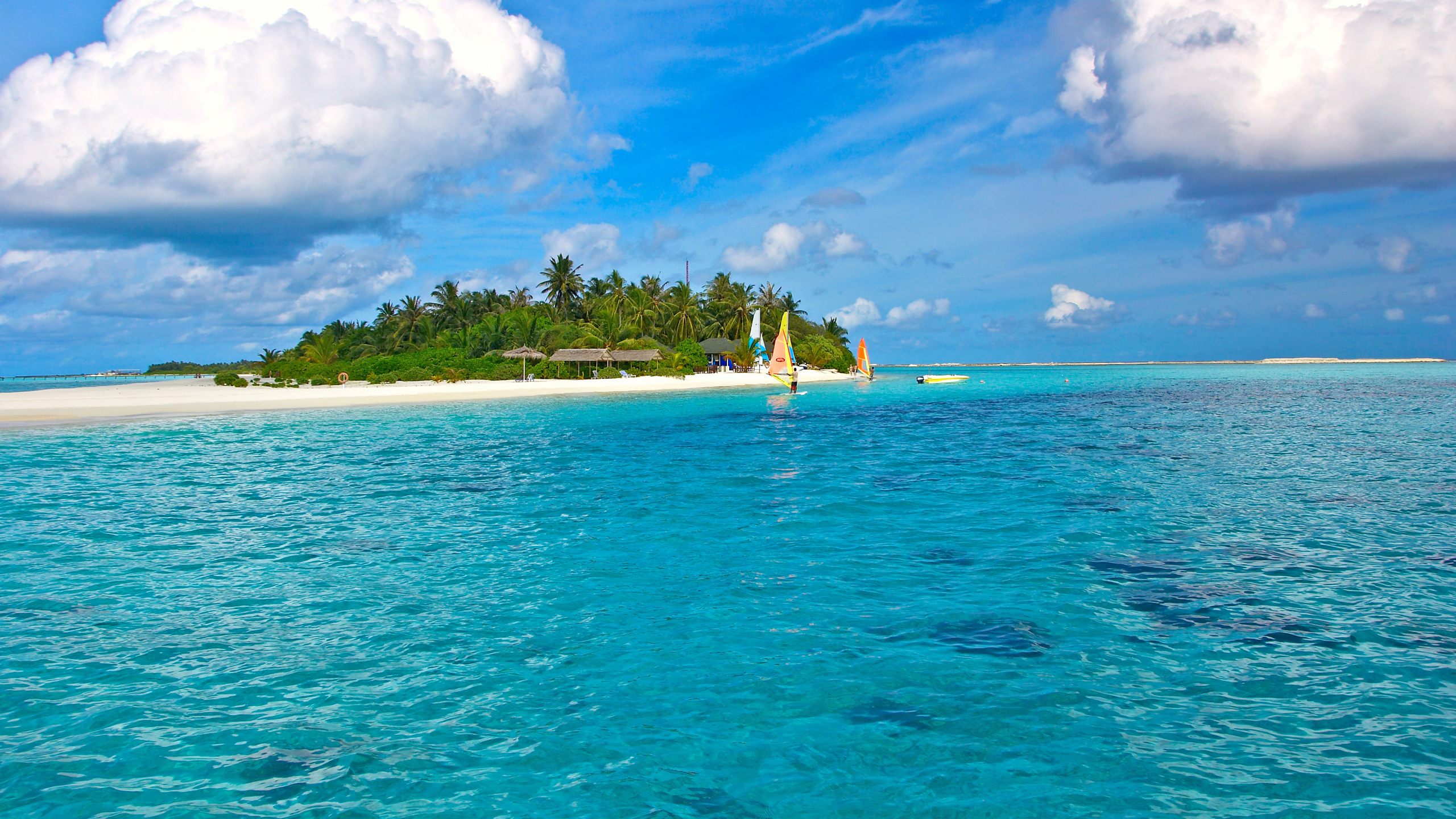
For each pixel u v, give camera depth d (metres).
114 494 18.83
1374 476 19.59
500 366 87.44
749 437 32.28
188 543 13.51
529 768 5.91
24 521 15.51
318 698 7.12
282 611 9.69
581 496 18.02
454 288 115.81
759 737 6.35
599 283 118.25
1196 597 9.80
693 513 15.80
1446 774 5.66
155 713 6.86
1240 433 31.19
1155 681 7.32
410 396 61.38
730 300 120.94
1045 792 5.51
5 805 5.37
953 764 5.89
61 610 9.77
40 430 36.81
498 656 8.12
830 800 5.44
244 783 5.71
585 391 74.31
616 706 6.91
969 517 14.98
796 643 8.37
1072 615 9.17
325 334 105.31
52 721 6.68
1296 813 5.22
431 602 10.01
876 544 12.84
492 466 23.55
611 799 5.47
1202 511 15.34
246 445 29.94
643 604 9.80
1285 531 13.51
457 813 5.32
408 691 7.27
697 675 7.57
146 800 5.48
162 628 9.07
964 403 57.75
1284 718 6.57
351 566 11.88
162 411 47.62
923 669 7.64
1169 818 5.18
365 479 21.03
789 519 15.03
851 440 30.61
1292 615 9.09
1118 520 14.48
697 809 5.34
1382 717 6.55
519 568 11.66
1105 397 64.00
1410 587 10.14
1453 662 7.68
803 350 122.00
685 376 91.31
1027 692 7.12
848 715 6.70
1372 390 72.12
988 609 9.43
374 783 5.69
